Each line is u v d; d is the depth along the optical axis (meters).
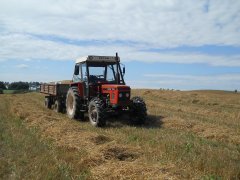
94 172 7.03
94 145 9.23
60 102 17.59
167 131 12.02
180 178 6.48
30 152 8.51
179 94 30.95
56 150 8.81
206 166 7.35
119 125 13.30
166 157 8.08
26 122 13.85
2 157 8.09
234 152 9.08
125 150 8.44
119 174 6.75
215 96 29.92
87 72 14.24
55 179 6.61
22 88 59.78
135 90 37.69
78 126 12.46
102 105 13.01
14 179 6.62
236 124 14.48
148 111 17.97
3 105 21.61
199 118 15.95
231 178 6.78
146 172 6.73
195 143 9.96
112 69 14.57
